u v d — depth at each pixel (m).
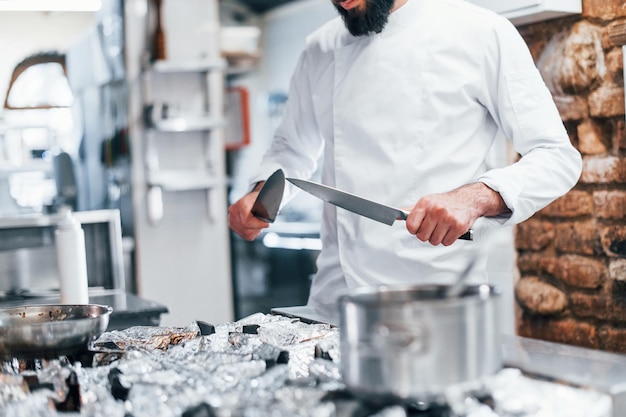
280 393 1.00
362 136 1.82
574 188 2.10
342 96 1.86
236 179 8.10
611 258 2.02
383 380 0.95
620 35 1.85
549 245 2.18
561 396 0.99
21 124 4.98
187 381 1.11
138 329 1.51
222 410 0.97
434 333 0.93
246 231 1.83
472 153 1.77
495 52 1.73
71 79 5.08
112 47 4.61
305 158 2.11
